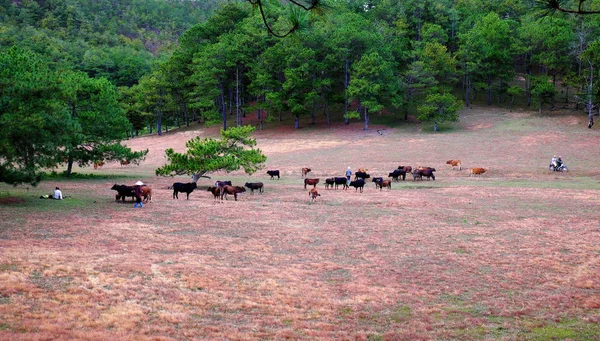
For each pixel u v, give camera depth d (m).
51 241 15.53
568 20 78.12
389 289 12.09
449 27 93.94
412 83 75.25
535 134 55.94
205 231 18.59
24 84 21.27
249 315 10.09
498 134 58.31
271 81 73.56
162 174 33.53
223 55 75.06
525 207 24.58
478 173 39.69
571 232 18.66
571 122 61.91
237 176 42.91
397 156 50.09
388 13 97.38
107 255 14.16
